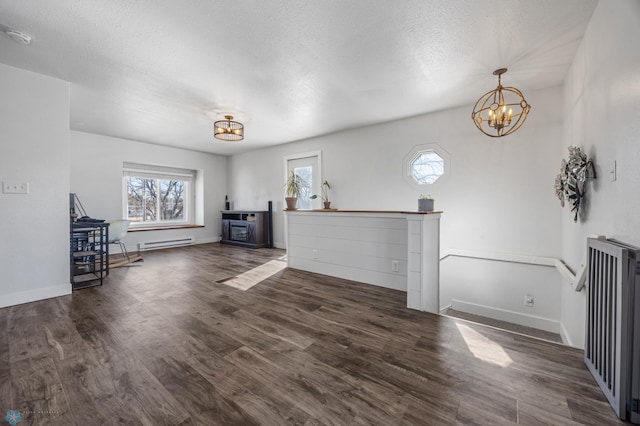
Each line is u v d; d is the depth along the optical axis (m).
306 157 5.39
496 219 3.33
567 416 1.19
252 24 1.93
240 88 2.97
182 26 1.95
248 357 1.66
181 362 1.60
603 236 1.55
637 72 1.28
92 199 4.84
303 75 2.69
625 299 1.16
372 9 1.79
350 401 1.29
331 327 2.08
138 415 1.19
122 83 2.84
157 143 5.60
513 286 3.23
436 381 1.43
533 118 3.08
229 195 6.99
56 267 2.74
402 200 4.07
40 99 2.63
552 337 2.91
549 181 3.01
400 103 3.42
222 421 1.17
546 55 2.35
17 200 2.51
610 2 1.57
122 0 1.69
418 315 2.30
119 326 2.08
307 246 3.79
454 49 2.25
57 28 1.96
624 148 1.41
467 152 3.51
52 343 1.81
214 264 4.27
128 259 4.55
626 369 1.15
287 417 1.19
